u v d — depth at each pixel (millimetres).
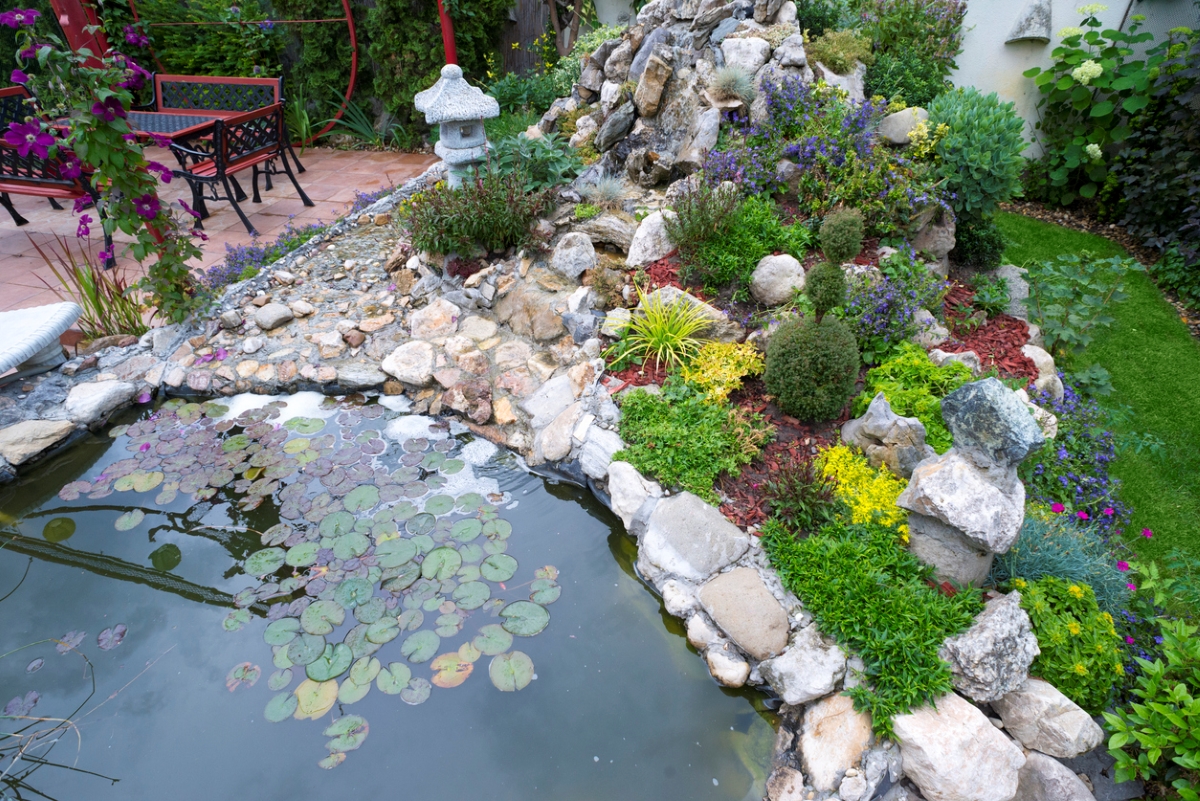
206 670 3113
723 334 4480
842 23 7012
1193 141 6246
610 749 2820
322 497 3979
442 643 3193
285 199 7668
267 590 3443
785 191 5281
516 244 5363
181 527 3836
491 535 3771
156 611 3406
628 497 3754
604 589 3531
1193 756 2312
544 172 6000
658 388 4301
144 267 6141
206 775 2721
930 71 6754
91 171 6172
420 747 2807
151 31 9273
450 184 5758
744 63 5840
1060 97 7293
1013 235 6859
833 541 3262
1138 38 6621
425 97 5445
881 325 4289
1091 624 2828
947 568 3045
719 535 3451
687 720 2941
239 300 5414
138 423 4613
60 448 4430
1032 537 3221
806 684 2855
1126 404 4676
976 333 4855
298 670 3078
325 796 2650
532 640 3234
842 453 3672
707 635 3188
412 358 4867
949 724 2592
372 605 3354
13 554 3744
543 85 8602
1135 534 3758
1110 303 5480
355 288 5641
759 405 4160
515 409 4543
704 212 4633
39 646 3254
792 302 4438
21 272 6043
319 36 9258
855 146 5152
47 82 4172
